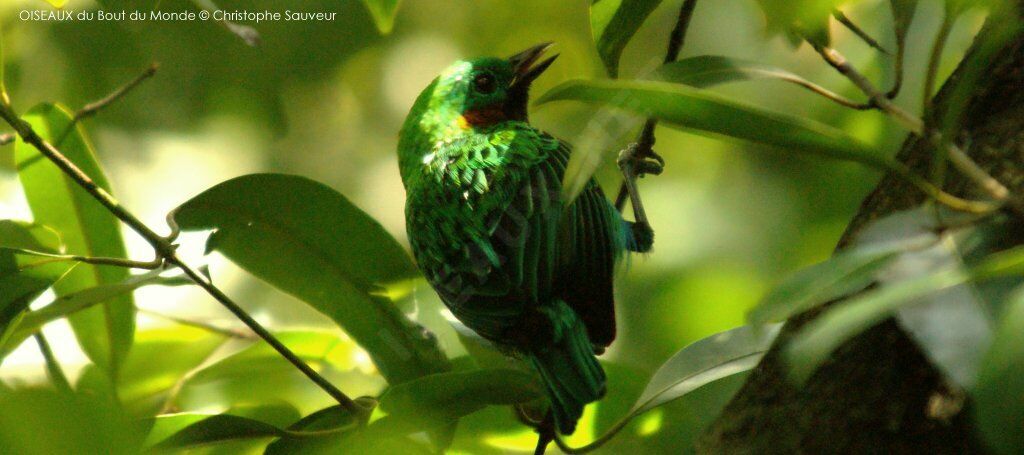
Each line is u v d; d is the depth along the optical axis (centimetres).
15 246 634
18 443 464
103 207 663
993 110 458
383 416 547
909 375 434
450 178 738
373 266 657
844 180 1184
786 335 482
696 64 499
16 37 1218
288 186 618
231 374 729
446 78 878
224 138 1295
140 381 726
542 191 704
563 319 660
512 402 562
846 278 374
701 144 1244
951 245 382
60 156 564
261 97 1290
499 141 750
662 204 1209
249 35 578
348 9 1276
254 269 654
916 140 488
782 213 1192
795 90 1152
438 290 725
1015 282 366
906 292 319
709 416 712
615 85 393
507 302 668
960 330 362
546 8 1352
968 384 352
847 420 442
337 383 870
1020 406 291
